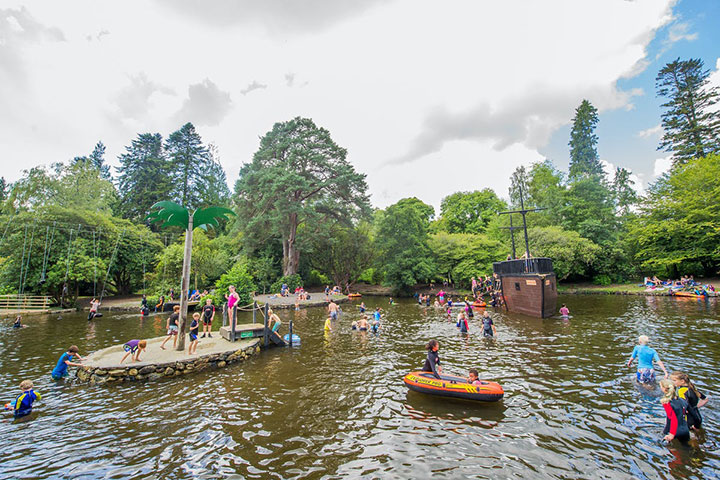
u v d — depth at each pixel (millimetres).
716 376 9102
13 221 28969
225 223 53688
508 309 24547
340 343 14781
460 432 6422
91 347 14125
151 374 9867
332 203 41219
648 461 5285
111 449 5953
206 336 14453
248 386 9211
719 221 31594
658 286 32406
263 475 5098
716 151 39938
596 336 14555
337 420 7043
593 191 45625
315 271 50281
